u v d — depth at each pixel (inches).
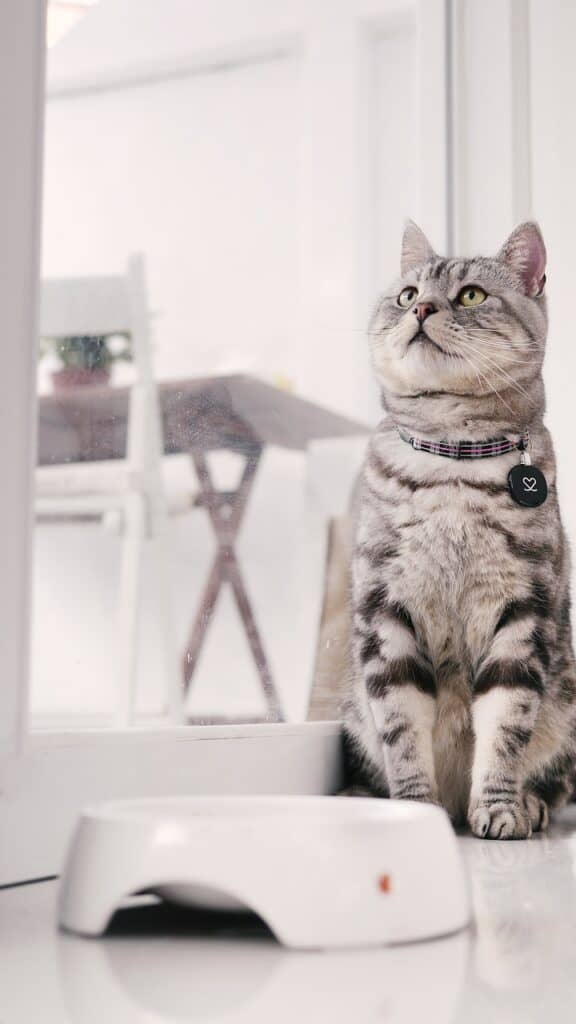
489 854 45.3
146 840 34.7
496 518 49.9
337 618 72.1
